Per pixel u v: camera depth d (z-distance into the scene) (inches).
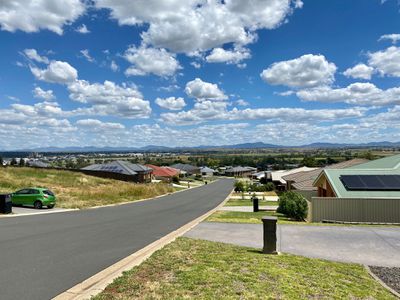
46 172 1820.9
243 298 229.9
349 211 709.3
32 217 754.2
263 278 275.0
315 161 3944.4
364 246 430.3
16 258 353.1
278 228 547.2
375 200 701.9
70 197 1200.8
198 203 1403.8
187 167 5511.8
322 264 340.2
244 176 5728.3
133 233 542.0
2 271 302.2
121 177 2401.6
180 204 1311.5
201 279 264.8
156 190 1893.5
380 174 824.3
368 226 578.6
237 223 616.4
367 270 335.0
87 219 735.1
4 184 1237.1
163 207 1144.2
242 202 1562.5
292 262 334.3
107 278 276.7
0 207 799.1
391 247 426.6
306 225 580.1
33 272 299.4
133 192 1577.3
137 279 267.7
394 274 327.0
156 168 3750.0
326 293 255.3
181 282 258.4
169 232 556.1
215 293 235.6
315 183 1066.7
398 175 809.5
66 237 490.9
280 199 914.1
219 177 5590.6
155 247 414.3
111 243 447.5
